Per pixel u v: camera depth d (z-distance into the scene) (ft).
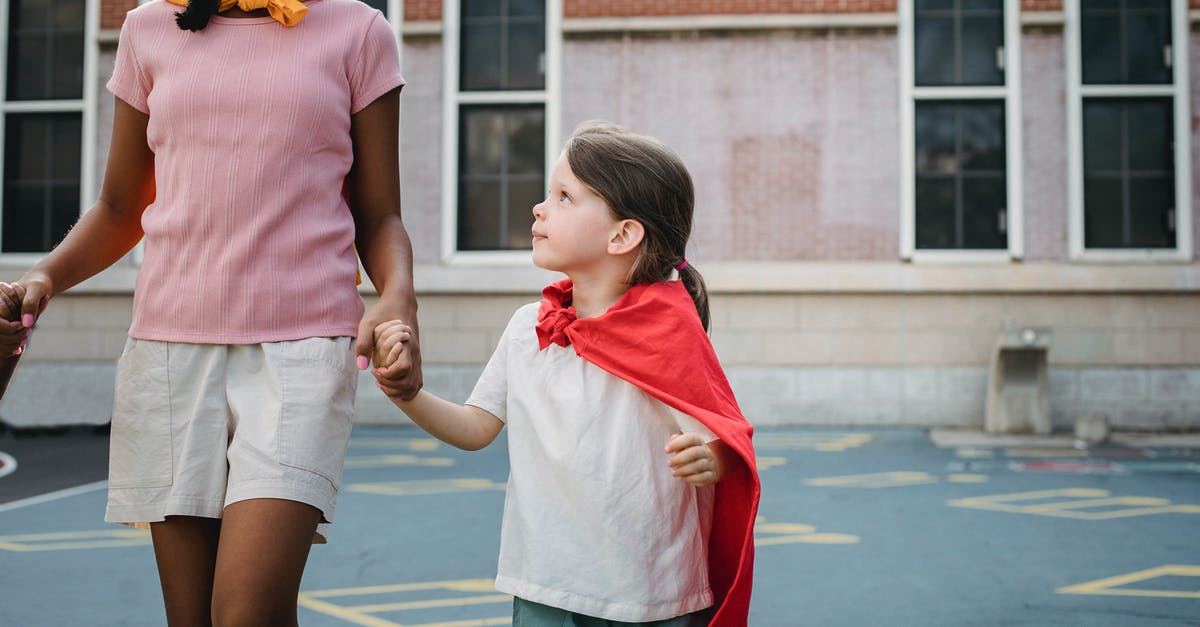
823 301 34.50
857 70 34.71
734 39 34.96
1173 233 34.45
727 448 6.23
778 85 34.83
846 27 34.71
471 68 36.11
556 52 35.40
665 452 6.36
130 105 6.98
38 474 25.04
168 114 6.58
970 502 20.90
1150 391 33.63
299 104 6.55
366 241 7.08
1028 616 12.41
